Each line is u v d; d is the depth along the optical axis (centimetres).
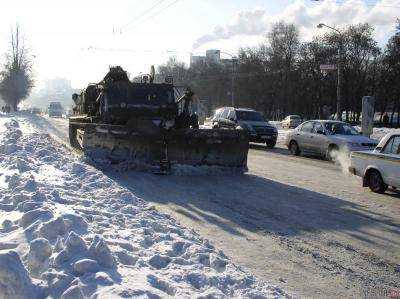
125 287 414
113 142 1357
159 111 1570
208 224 823
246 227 811
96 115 1652
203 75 8988
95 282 421
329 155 1952
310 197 1107
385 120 6519
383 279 589
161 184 1195
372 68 7275
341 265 636
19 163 1142
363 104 2609
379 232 810
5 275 394
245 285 485
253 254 666
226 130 1409
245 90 8569
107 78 1695
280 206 991
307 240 746
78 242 480
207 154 1399
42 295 409
